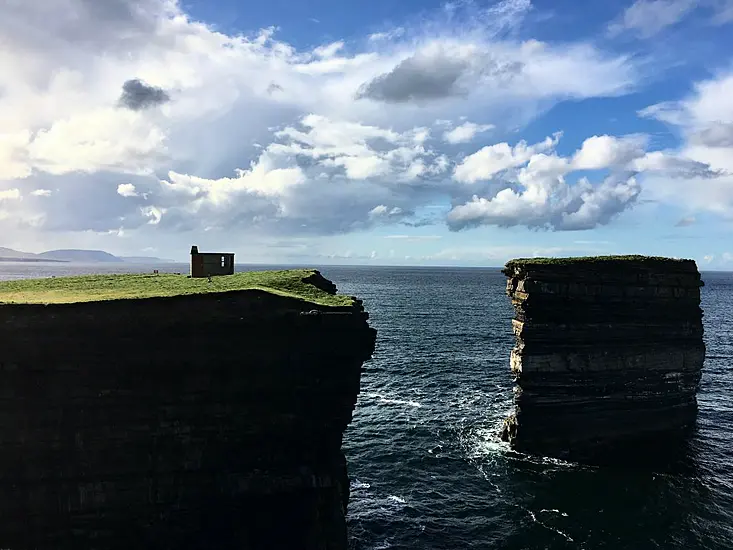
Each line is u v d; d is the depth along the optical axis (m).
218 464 25.02
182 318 24.66
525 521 34.91
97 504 23.45
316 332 26.23
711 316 133.75
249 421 25.39
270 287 33.06
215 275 47.53
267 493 25.17
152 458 24.17
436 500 37.25
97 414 23.58
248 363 25.34
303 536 25.72
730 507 36.75
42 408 22.95
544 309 47.78
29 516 22.83
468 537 33.16
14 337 22.53
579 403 48.28
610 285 49.16
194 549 24.66
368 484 39.06
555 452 45.91
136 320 24.08
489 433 49.03
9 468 22.62
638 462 44.09
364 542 32.28
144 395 24.12
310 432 26.33
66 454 23.22
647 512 36.06
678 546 32.31
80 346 23.34
